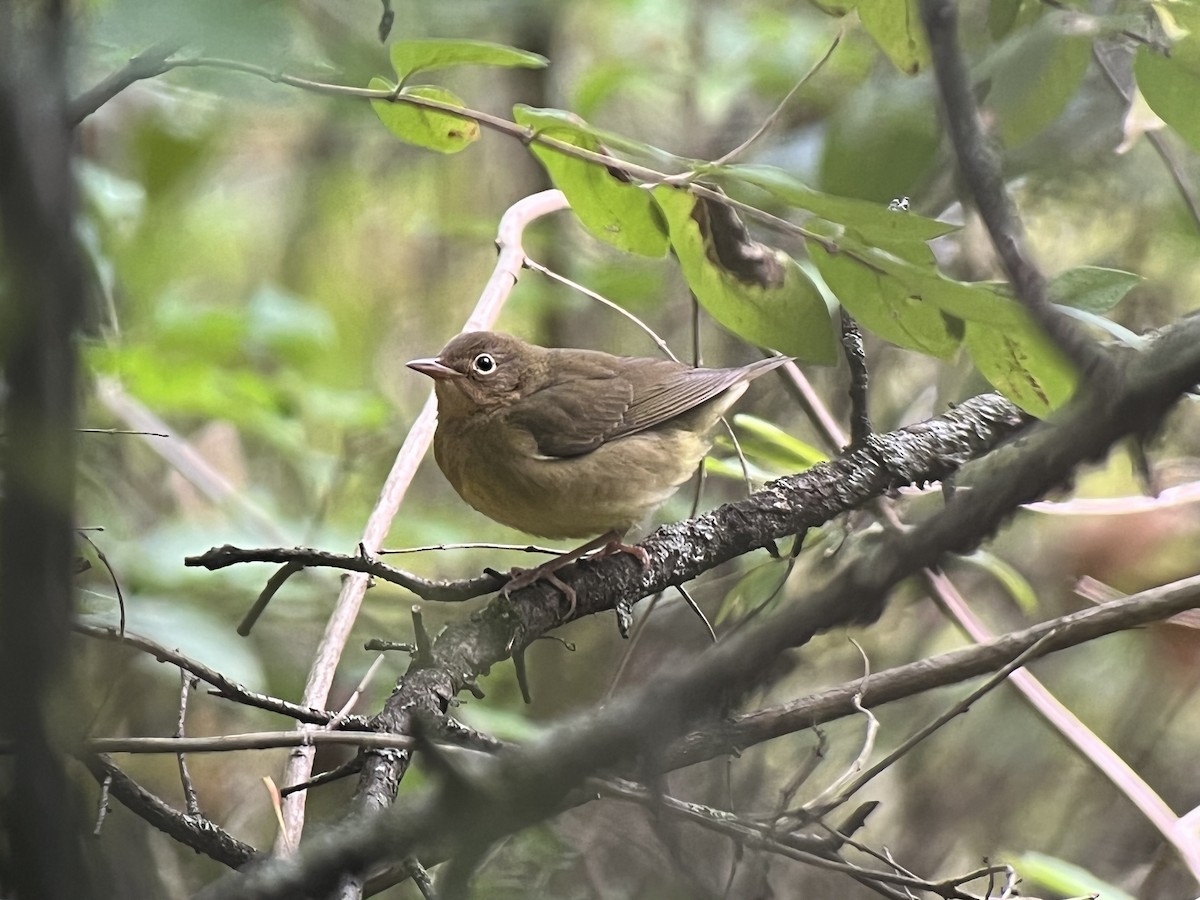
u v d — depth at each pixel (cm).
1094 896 773
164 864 928
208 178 1414
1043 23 632
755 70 1411
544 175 1574
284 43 248
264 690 1006
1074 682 1377
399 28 584
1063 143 1043
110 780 565
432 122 693
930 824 1313
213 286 1534
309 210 1555
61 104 228
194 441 1442
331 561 684
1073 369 305
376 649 675
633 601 866
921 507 1109
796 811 690
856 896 1199
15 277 222
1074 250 1312
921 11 394
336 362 1367
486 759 358
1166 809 918
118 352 1033
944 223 568
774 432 1011
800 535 874
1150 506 980
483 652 755
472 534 1330
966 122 386
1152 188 1252
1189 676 1255
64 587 236
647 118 1638
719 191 682
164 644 716
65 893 260
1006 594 1299
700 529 884
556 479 995
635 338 1560
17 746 249
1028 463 286
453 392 1004
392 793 588
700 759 706
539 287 1446
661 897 797
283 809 737
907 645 1345
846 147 719
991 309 586
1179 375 281
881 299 653
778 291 747
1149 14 630
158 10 217
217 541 1034
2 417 226
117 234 1050
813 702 744
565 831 824
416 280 1641
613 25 1592
